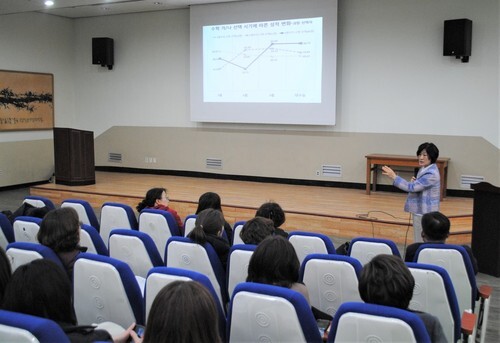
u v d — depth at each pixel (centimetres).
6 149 976
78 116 1123
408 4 790
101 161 1109
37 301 150
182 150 1015
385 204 717
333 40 831
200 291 122
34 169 1034
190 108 980
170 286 123
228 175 971
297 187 876
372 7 816
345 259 248
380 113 827
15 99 982
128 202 788
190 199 755
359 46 831
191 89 965
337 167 870
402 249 581
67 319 158
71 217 261
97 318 235
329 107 847
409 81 802
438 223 313
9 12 911
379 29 814
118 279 218
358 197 776
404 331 155
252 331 185
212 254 282
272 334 183
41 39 1034
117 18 1051
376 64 823
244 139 946
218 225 307
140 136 1059
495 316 388
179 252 289
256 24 889
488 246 488
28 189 998
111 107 1084
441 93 780
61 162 888
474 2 743
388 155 809
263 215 359
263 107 901
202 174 999
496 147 751
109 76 1078
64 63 1090
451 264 293
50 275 153
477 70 752
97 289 226
